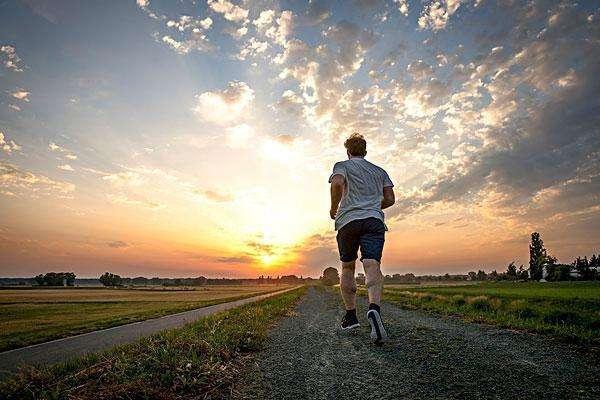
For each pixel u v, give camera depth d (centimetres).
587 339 464
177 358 348
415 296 2306
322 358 362
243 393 261
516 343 453
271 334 588
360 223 368
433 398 226
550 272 11431
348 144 421
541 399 221
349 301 429
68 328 1328
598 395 228
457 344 427
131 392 253
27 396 284
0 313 3059
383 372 294
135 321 1532
